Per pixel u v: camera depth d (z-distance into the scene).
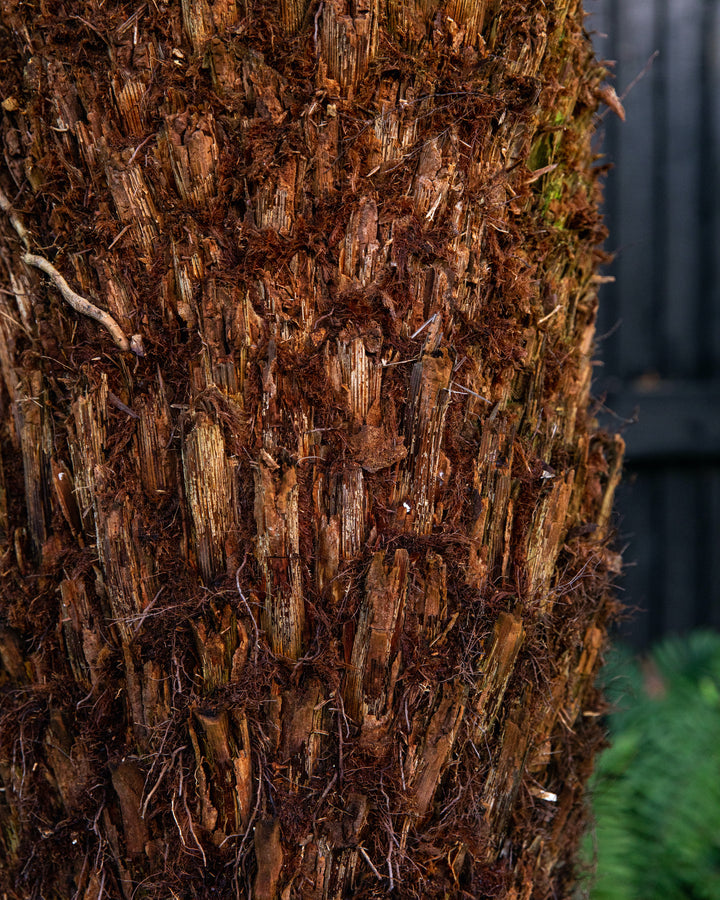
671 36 1.81
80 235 0.67
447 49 0.66
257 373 0.66
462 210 0.68
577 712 0.78
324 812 0.67
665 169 1.87
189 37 0.65
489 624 0.70
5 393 0.72
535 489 0.71
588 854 0.98
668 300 1.91
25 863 0.72
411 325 0.67
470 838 0.70
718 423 1.92
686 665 1.78
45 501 0.71
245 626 0.66
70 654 0.70
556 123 0.72
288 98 0.65
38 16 0.67
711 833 1.32
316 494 0.67
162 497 0.68
